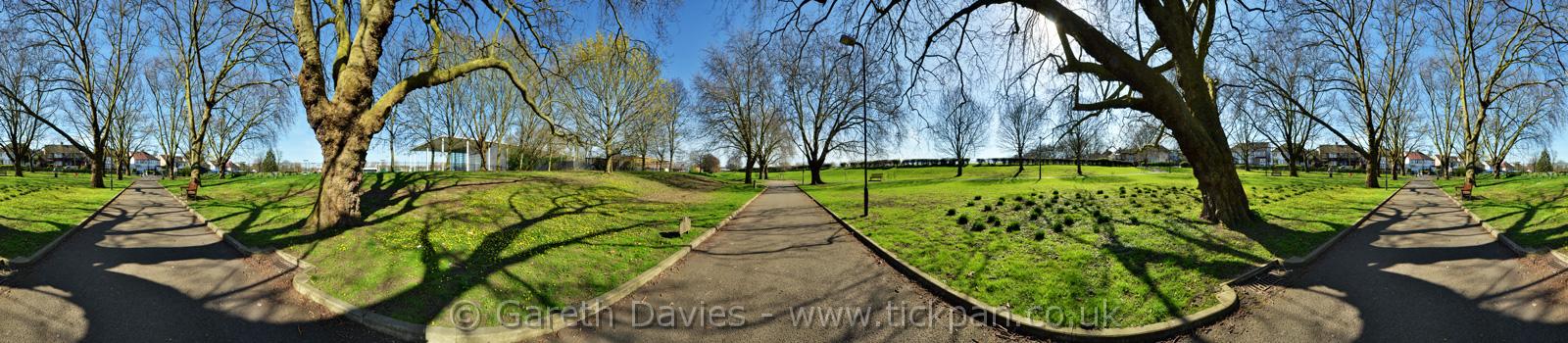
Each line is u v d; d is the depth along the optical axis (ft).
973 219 42.16
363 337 17.80
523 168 160.45
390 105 35.99
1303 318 19.11
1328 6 75.00
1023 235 34.09
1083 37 35.19
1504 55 71.20
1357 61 83.66
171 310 19.86
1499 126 134.41
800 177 195.31
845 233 41.01
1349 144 85.46
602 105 104.78
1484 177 120.98
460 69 39.40
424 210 41.01
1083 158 221.66
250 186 71.92
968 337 18.29
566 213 46.50
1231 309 19.92
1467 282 22.58
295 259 26.94
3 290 21.25
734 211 58.75
